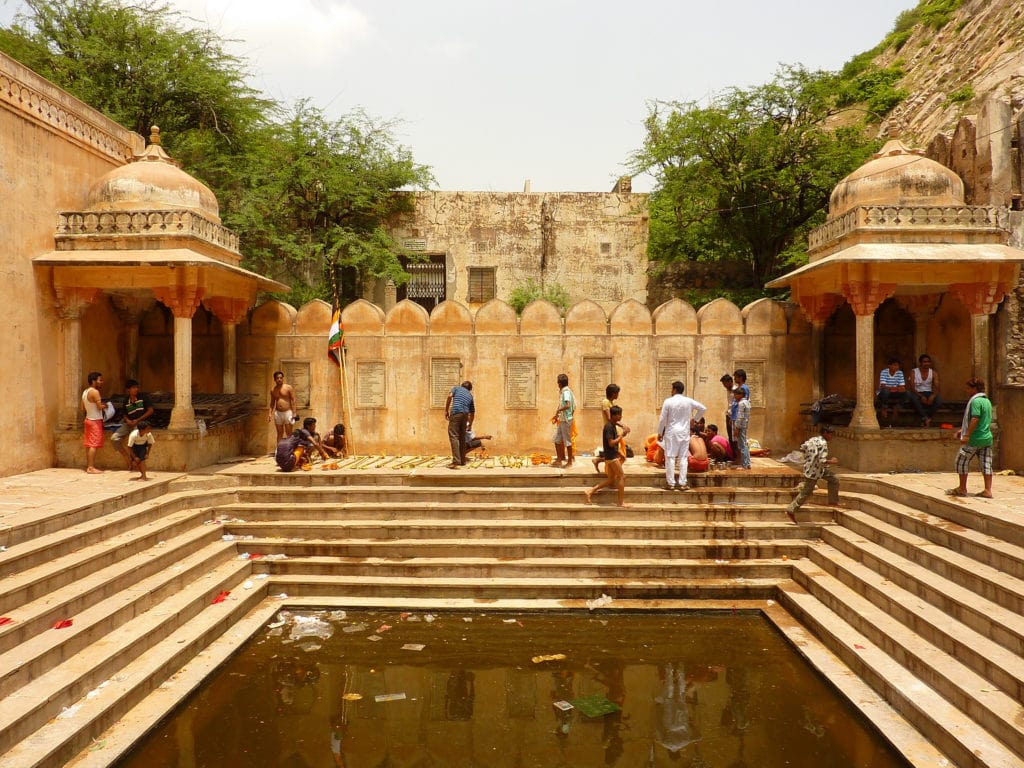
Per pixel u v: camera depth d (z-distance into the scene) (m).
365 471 9.56
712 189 18.38
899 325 11.43
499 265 19.28
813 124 17.77
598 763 4.68
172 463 9.55
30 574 5.82
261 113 18.61
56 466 9.80
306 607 7.54
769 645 6.64
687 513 8.66
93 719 4.75
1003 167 9.88
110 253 9.52
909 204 9.53
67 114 10.09
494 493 9.01
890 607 6.29
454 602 7.55
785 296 17.73
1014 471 9.19
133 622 6.09
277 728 5.13
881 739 4.90
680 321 11.58
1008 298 9.42
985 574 5.89
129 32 16.48
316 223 19.17
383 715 5.34
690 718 5.28
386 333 11.74
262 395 11.84
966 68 25.61
